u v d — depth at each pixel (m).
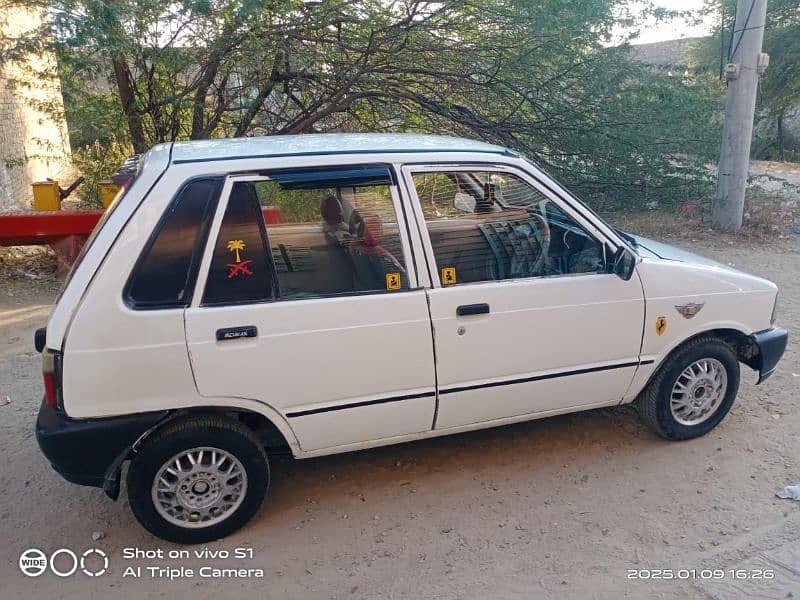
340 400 3.29
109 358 2.94
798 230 9.93
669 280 3.81
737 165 9.51
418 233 3.36
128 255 2.97
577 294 3.60
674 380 3.95
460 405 3.52
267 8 7.99
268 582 3.04
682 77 10.21
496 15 8.79
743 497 3.56
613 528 3.34
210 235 3.07
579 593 2.91
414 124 9.89
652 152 10.14
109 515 3.57
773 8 20.42
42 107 9.09
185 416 3.16
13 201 11.65
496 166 3.52
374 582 3.01
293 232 3.21
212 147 3.46
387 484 3.75
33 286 7.62
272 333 3.11
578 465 3.89
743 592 2.88
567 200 3.64
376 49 8.91
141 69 8.53
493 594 2.92
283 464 3.97
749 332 4.07
